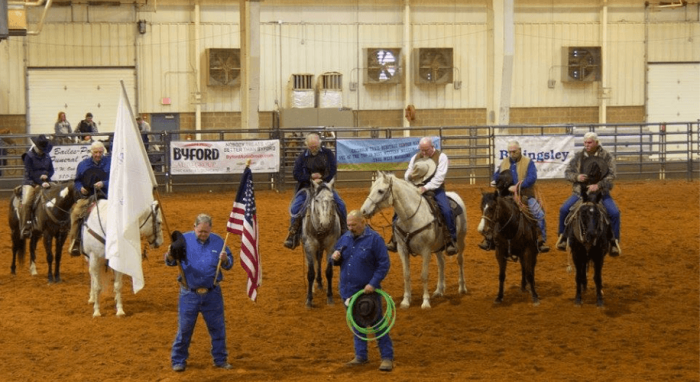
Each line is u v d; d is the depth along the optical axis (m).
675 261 15.86
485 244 12.45
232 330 11.47
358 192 26.88
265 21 36.28
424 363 9.85
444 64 37.50
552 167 28.70
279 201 25.12
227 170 27.28
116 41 35.31
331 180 12.88
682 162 30.36
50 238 14.49
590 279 14.43
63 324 11.84
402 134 37.78
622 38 38.94
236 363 9.95
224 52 35.75
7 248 18.22
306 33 36.72
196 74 35.94
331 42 36.97
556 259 16.12
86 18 35.03
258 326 11.66
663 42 39.28
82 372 9.62
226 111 36.47
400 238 12.40
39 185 14.86
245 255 10.17
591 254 12.18
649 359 9.86
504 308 12.46
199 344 10.75
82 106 35.28
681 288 13.64
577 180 12.22
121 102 10.35
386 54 37.12
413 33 37.72
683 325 11.45
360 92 37.41
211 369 9.70
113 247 10.30
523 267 13.21
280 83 36.62
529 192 12.72
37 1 31.69
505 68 34.22
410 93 37.78
